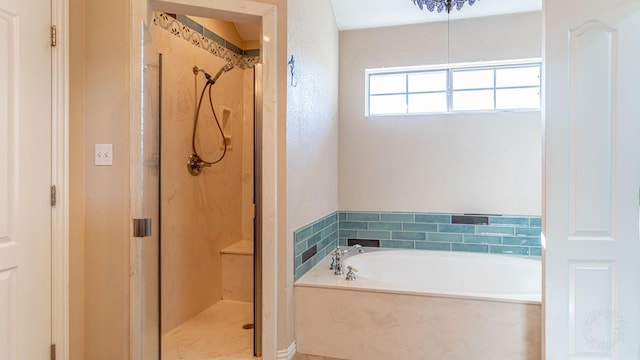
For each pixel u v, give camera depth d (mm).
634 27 2109
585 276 2172
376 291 2574
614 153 2141
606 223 2152
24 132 1839
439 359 2486
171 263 3062
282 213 2512
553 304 2193
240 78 4020
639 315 2117
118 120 2143
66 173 2043
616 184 2135
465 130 3609
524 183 3492
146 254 2051
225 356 2621
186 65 3240
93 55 2158
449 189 3658
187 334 2977
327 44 3463
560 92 2184
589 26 2156
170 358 2592
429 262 3514
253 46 4039
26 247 1845
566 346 2186
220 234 3738
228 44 3832
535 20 3463
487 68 3662
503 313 2385
